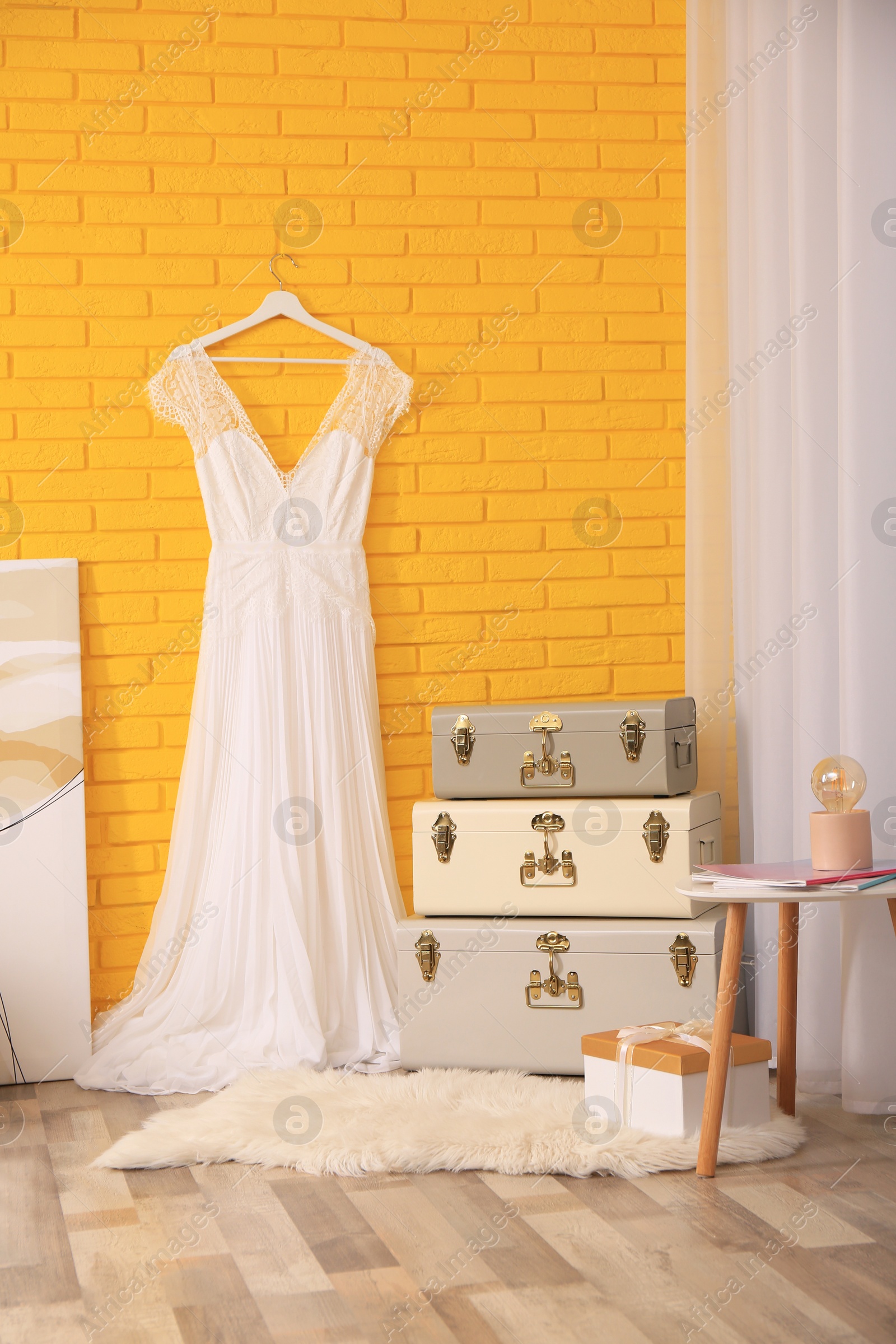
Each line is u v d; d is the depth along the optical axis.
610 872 2.53
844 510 2.33
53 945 2.74
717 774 2.87
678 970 2.43
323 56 2.96
